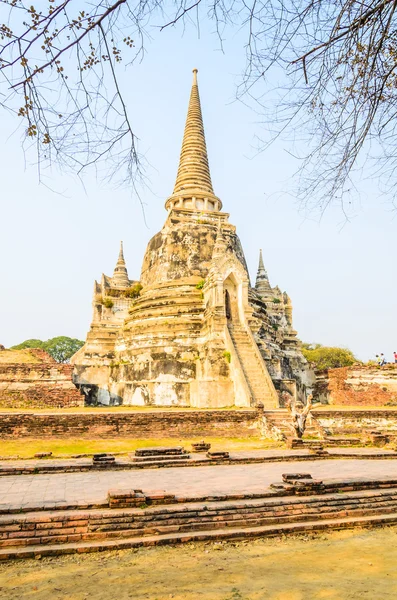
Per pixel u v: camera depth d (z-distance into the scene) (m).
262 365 26.89
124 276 43.09
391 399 31.31
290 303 40.94
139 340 30.84
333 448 19.50
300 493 10.71
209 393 26.16
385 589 6.54
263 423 21.34
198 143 41.66
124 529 8.69
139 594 6.38
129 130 5.00
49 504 9.24
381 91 4.97
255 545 8.62
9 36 4.29
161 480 12.56
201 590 6.51
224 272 29.55
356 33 4.71
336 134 5.17
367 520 9.91
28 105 4.58
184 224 36.06
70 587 6.64
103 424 19.77
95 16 4.41
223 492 10.55
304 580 6.91
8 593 6.44
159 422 20.42
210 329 28.28
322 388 35.50
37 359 33.00
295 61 4.88
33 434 18.97
